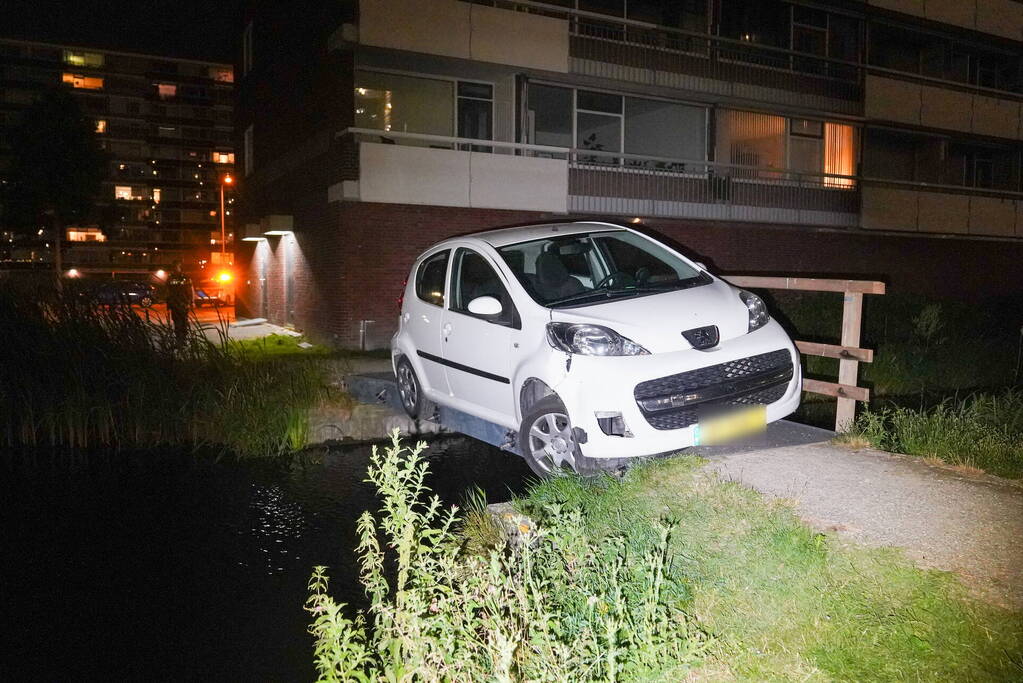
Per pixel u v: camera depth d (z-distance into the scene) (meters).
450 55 15.33
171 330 10.11
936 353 12.40
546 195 16.06
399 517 3.81
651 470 5.49
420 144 16.31
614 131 18.53
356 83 15.66
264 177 21.53
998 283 25.42
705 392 5.53
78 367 9.16
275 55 20.14
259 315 22.64
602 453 5.45
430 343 7.56
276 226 18.05
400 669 3.34
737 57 19.70
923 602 3.63
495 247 6.85
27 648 4.54
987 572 3.89
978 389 11.32
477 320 6.75
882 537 4.32
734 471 5.48
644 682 3.19
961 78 24.98
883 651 3.32
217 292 49.69
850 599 3.72
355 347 14.81
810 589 3.83
